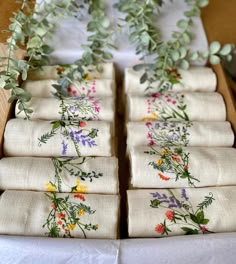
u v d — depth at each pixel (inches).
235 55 19.5
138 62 18.4
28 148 14.4
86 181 13.4
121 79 19.5
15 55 16.2
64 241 11.6
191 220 12.6
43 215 12.5
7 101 15.1
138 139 15.3
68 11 18.2
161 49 17.3
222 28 19.5
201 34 19.1
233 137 15.5
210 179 13.9
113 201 13.0
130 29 18.4
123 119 18.6
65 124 14.7
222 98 17.0
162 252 11.5
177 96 16.8
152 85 17.4
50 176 13.4
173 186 13.8
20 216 12.4
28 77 17.1
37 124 14.8
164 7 20.3
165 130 15.5
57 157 14.3
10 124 14.7
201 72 17.9
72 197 13.1
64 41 18.1
